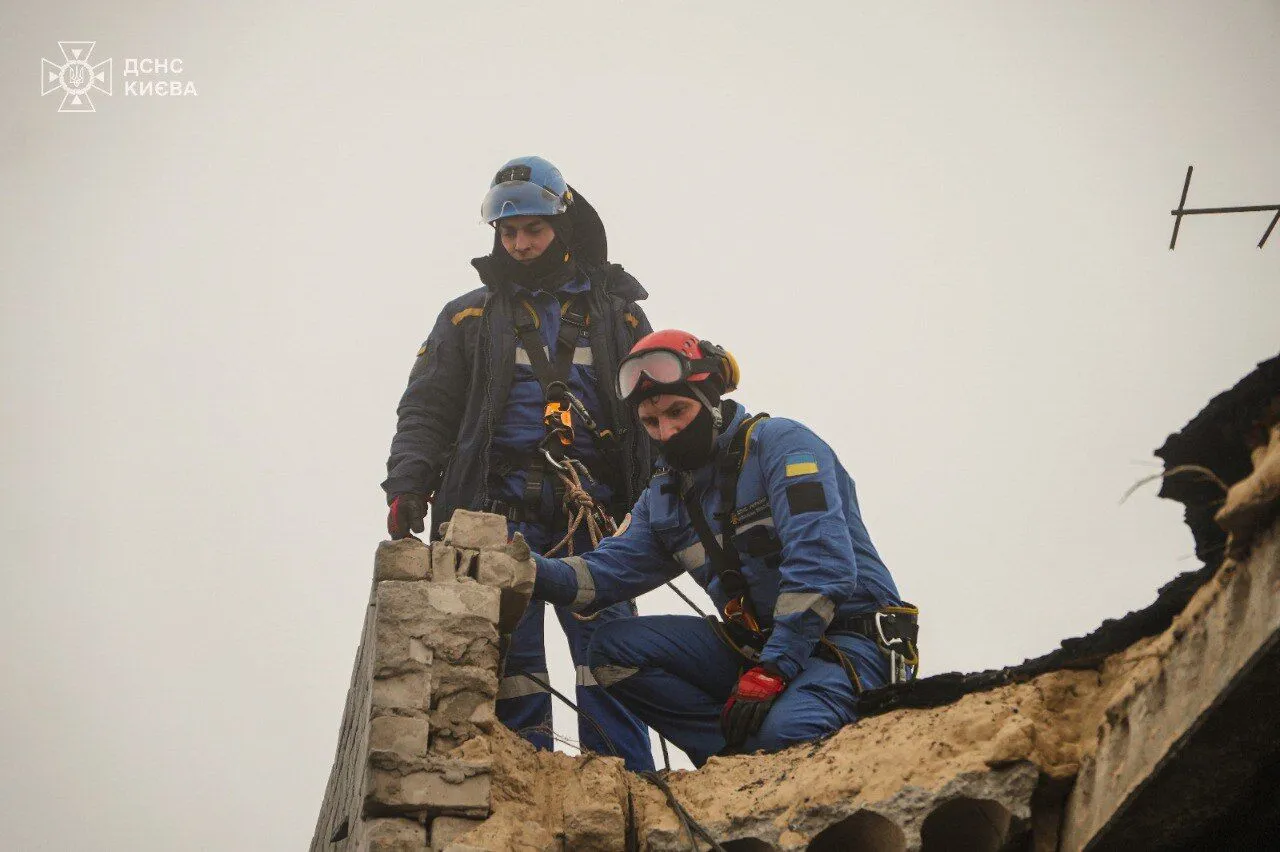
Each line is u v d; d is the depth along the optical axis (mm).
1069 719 5141
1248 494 4129
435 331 7973
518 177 7945
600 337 7875
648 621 6660
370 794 5203
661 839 5488
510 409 7684
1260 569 4223
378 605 5516
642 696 6656
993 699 5301
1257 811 4816
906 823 5098
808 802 5348
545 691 7242
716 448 6551
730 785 5684
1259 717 4387
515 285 7957
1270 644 4145
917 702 5555
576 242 8148
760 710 5992
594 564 6711
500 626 5863
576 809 5449
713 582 6555
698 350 6621
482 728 5445
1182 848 5000
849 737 5562
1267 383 4289
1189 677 4527
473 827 5262
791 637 6047
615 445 7699
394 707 5352
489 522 5848
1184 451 4715
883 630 6262
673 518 6672
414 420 7773
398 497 7578
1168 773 4621
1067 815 5078
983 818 5137
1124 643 5074
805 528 6215
